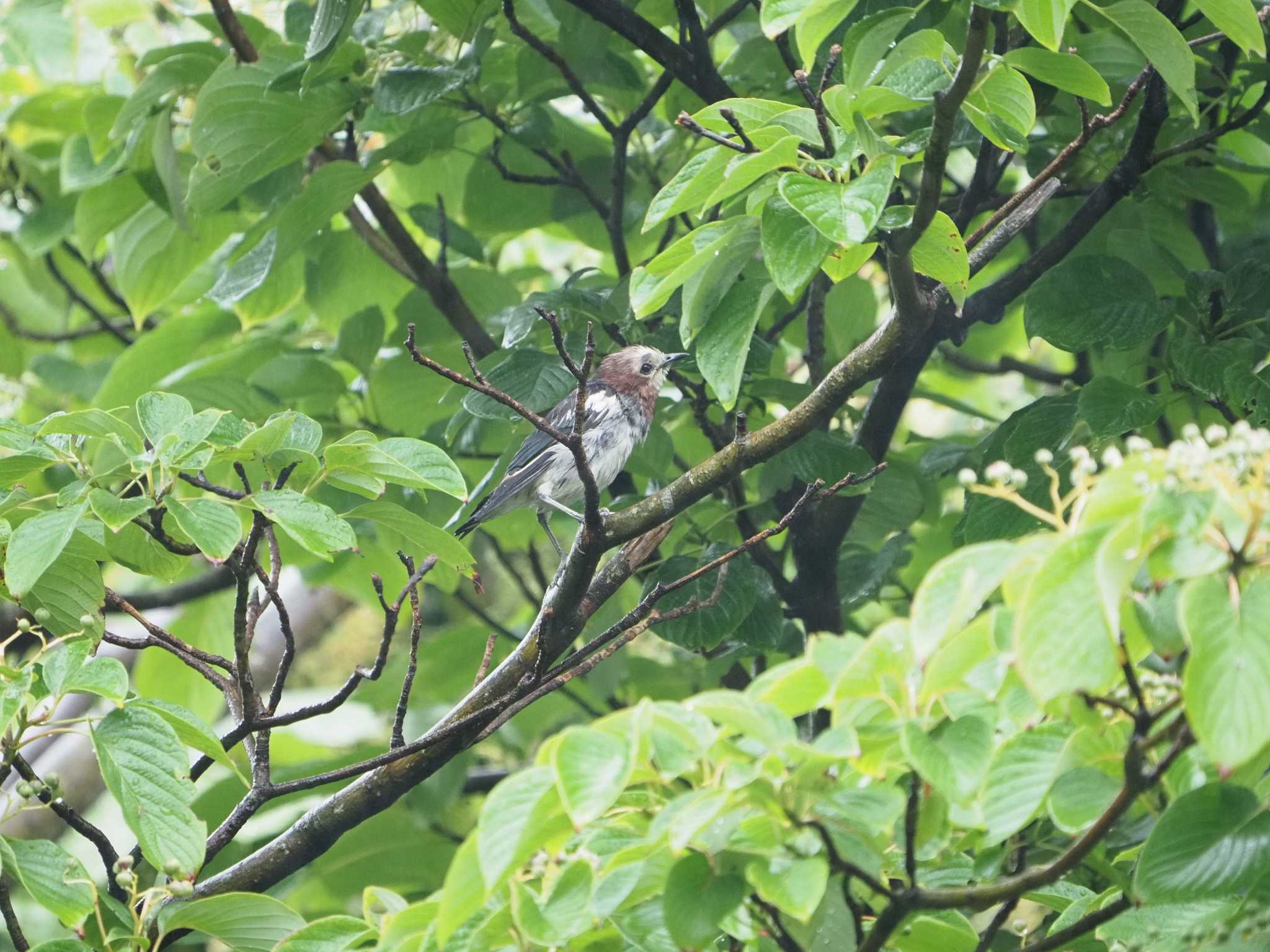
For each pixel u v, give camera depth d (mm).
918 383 10266
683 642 7309
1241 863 3484
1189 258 9312
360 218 9961
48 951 4266
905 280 5375
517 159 9867
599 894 3590
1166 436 8922
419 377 9672
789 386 8148
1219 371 6508
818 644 3609
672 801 3406
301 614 13359
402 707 5996
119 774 4418
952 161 12227
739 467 6023
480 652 10320
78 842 12461
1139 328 6801
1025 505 3352
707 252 4953
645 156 9766
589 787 3207
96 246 11242
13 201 11422
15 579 4312
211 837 5766
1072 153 6348
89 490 4656
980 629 3328
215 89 7961
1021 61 4914
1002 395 13617
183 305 11781
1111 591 2932
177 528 5625
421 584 11320
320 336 11102
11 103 12016
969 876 4410
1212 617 2959
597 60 8367
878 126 6074
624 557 6867
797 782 3477
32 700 4492
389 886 9672
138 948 4465
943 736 3477
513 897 3525
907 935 4301
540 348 8797
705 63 8148
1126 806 3482
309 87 7453
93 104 9430
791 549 10375
